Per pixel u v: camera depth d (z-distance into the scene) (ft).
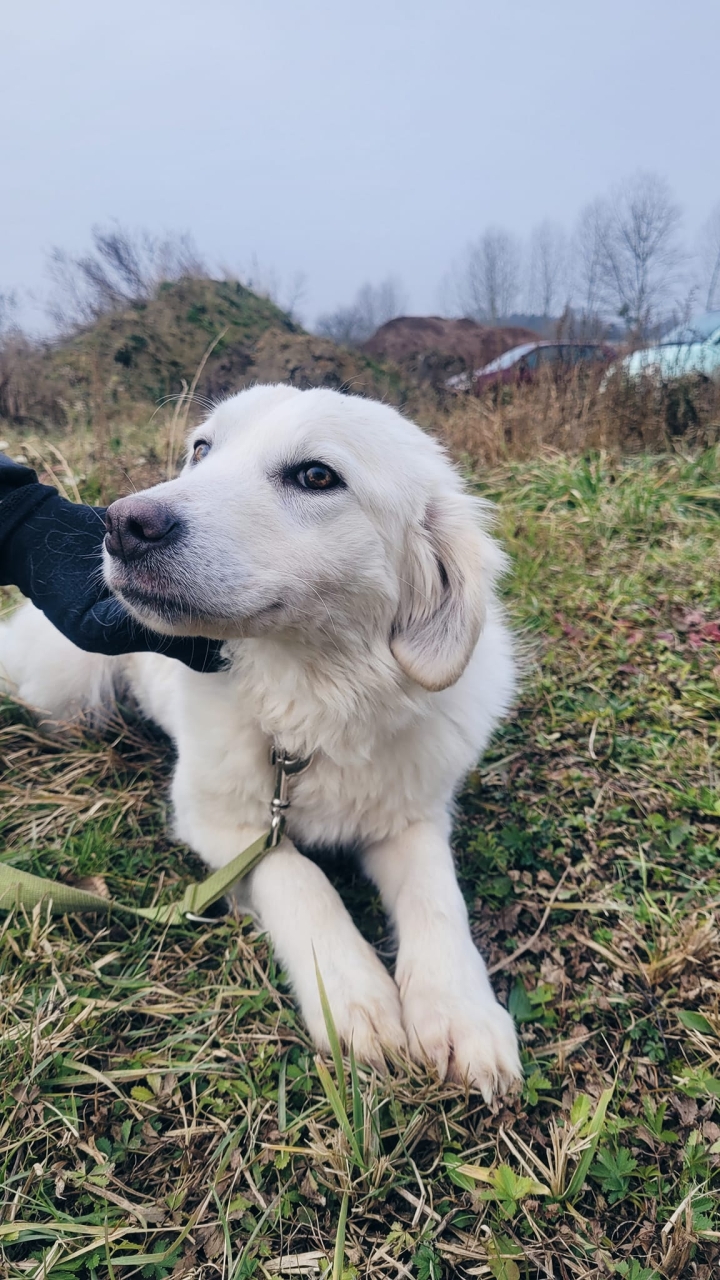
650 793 1.70
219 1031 1.17
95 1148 1.01
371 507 1.33
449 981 1.17
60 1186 0.96
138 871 1.54
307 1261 0.91
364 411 1.40
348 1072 1.09
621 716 1.94
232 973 1.28
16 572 1.45
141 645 1.40
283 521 1.27
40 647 1.93
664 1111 1.07
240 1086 1.09
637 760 1.81
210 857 1.47
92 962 1.28
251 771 1.42
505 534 2.81
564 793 1.72
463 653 1.35
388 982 1.21
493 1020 1.13
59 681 1.94
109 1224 0.94
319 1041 1.15
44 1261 0.88
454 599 1.40
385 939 1.39
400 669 1.40
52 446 3.34
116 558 1.21
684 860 1.53
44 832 1.59
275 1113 1.07
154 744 1.92
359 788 1.43
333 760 1.41
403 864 1.40
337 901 1.33
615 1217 0.97
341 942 1.24
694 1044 1.19
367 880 1.54
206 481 1.27
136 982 1.24
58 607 1.39
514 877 1.49
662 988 1.27
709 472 3.28
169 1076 1.10
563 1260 0.92
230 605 1.21
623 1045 1.18
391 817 1.47
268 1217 0.94
